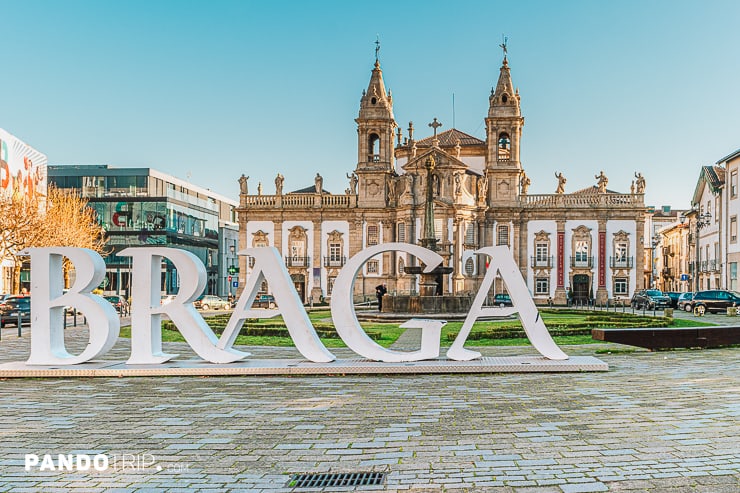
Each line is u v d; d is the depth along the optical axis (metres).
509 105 70.31
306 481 7.34
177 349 22.00
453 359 15.71
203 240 102.06
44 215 56.91
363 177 71.12
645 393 12.35
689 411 10.62
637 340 19.42
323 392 12.90
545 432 9.34
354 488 7.09
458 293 62.84
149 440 9.19
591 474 7.37
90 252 15.60
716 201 63.69
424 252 15.57
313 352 15.56
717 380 13.88
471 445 8.70
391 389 13.19
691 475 7.28
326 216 72.19
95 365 15.56
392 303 37.66
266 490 7.08
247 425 10.04
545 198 70.12
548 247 69.81
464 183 68.38
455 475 7.45
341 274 15.80
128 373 15.10
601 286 68.94
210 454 8.44
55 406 11.71
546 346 15.70
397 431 9.55
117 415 10.88
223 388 13.48
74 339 26.03
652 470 7.48
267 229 73.25
